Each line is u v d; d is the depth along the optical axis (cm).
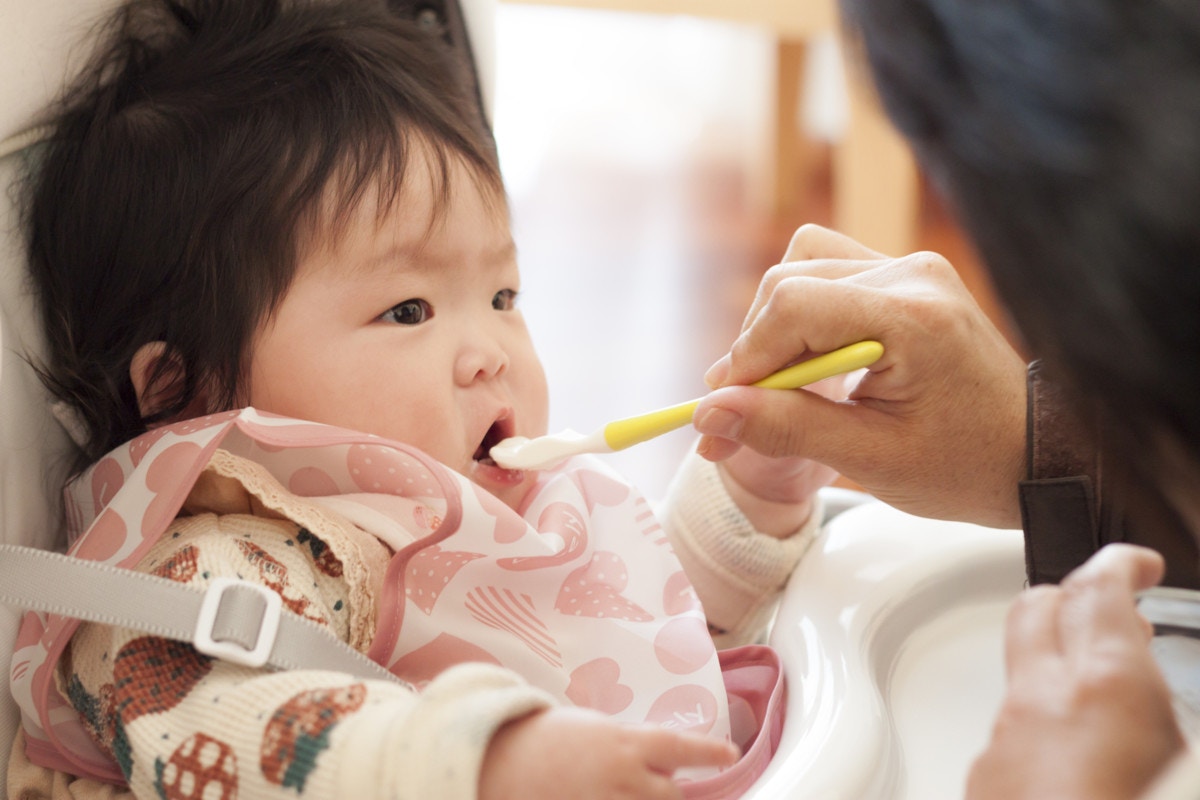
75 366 65
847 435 57
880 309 55
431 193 68
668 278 214
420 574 60
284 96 68
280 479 64
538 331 193
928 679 61
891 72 31
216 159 66
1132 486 33
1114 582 37
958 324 56
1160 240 23
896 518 70
